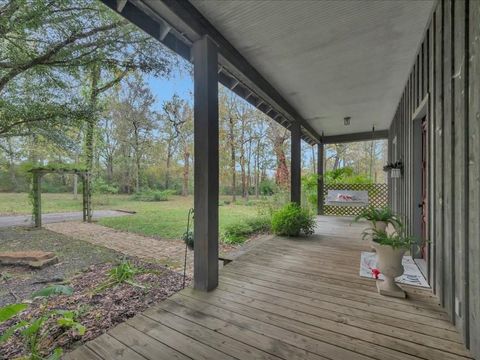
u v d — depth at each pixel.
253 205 12.88
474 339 1.43
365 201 7.09
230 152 16.00
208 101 2.39
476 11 1.42
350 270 2.87
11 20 5.21
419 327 1.74
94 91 8.48
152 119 17.20
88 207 8.48
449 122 1.86
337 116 5.70
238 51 2.88
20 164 9.76
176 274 3.48
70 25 5.72
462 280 1.59
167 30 2.25
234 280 2.59
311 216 5.17
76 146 7.71
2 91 5.89
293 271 2.84
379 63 3.19
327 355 1.47
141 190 17.09
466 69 1.55
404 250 2.21
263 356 1.46
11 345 1.95
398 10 2.22
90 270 3.74
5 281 3.37
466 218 1.55
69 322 1.85
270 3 2.11
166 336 1.66
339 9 2.19
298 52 2.92
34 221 7.66
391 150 6.20
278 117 5.21
